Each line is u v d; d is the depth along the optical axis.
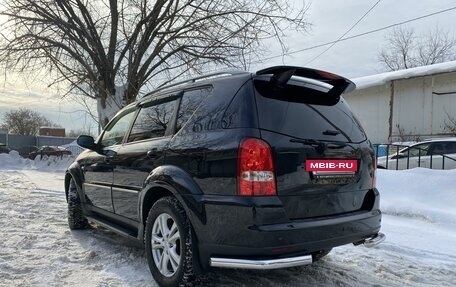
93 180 5.59
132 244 5.48
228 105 3.66
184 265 3.64
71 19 14.65
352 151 3.92
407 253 5.56
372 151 4.24
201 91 4.09
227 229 3.38
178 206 3.78
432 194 8.62
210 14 14.42
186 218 3.70
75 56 14.61
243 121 3.46
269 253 3.27
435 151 12.28
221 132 3.59
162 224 3.98
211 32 14.58
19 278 4.22
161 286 3.91
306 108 3.80
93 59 14.81
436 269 4.90
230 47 14.23
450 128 17.95
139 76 15.09
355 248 5.63
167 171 3.90
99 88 14.84
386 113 20.81
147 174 4.30
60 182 13.97
